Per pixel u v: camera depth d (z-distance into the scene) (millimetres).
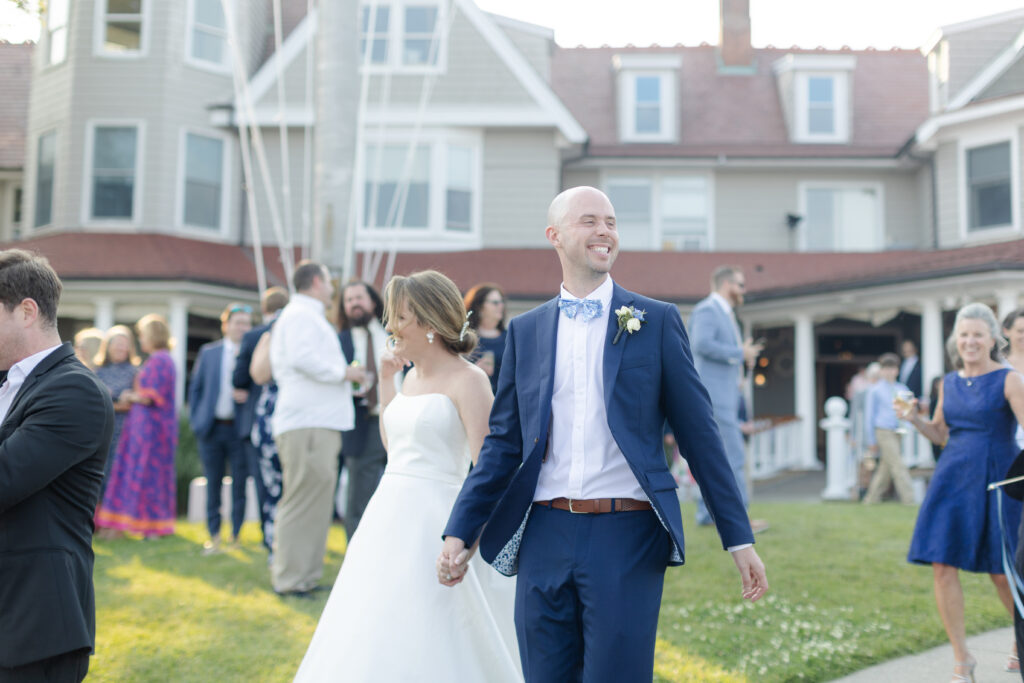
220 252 16969
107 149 17219
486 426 3504
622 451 2691
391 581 3344
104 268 15375
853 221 19172
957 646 4012
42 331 2781
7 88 20891
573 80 21625
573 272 2955
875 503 11031
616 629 2613
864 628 4832
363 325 6453
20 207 19219
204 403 7379
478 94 17672
